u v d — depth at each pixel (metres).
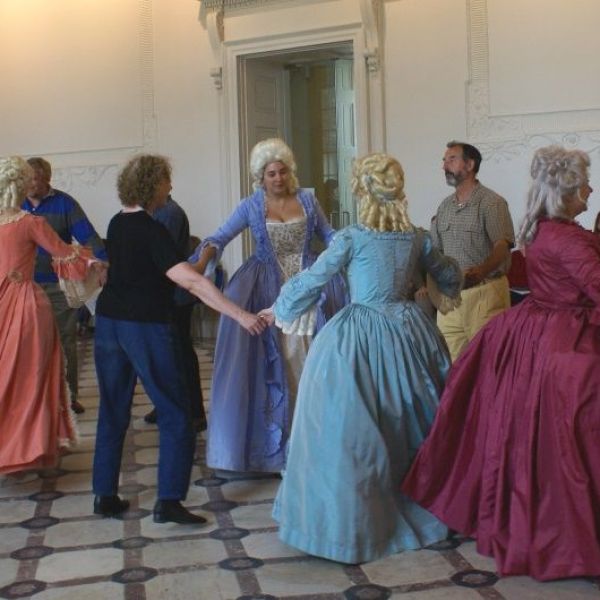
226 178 9.07
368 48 8.15
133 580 3.48
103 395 4.16
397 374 3.71
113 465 4.19
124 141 9.61
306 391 3.68
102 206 9.77
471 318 5.11
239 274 4.68
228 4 8.82
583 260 3.38
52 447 4.59
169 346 4.00
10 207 4.68
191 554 3.73
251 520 4.12
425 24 7.99
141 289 3.99
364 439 3.55
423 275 4.10
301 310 3.78
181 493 4.02
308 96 9.76
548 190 3.54
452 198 5.27
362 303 3.79
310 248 4.71
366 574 3.46
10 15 10.03
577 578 3.35
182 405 4.03
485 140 7.82
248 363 4.59
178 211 5.49
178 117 9.33
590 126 7.40
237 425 4.56
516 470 3.44
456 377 3.68
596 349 3.38
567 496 3.28
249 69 9.02
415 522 3.74
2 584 3.47
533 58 7.60
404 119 8.13
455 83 7.91
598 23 7.35
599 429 3.31
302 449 3.65
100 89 9.68
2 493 4.61
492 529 3.51
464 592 3.28
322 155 9.78
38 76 9.96
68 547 3.85
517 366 3.53
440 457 3.67
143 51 9.45
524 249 3.66
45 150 9.98
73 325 6.19
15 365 4.55
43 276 6.00
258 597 3.30
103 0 9.59
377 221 3.76
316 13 8.41
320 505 3.57
